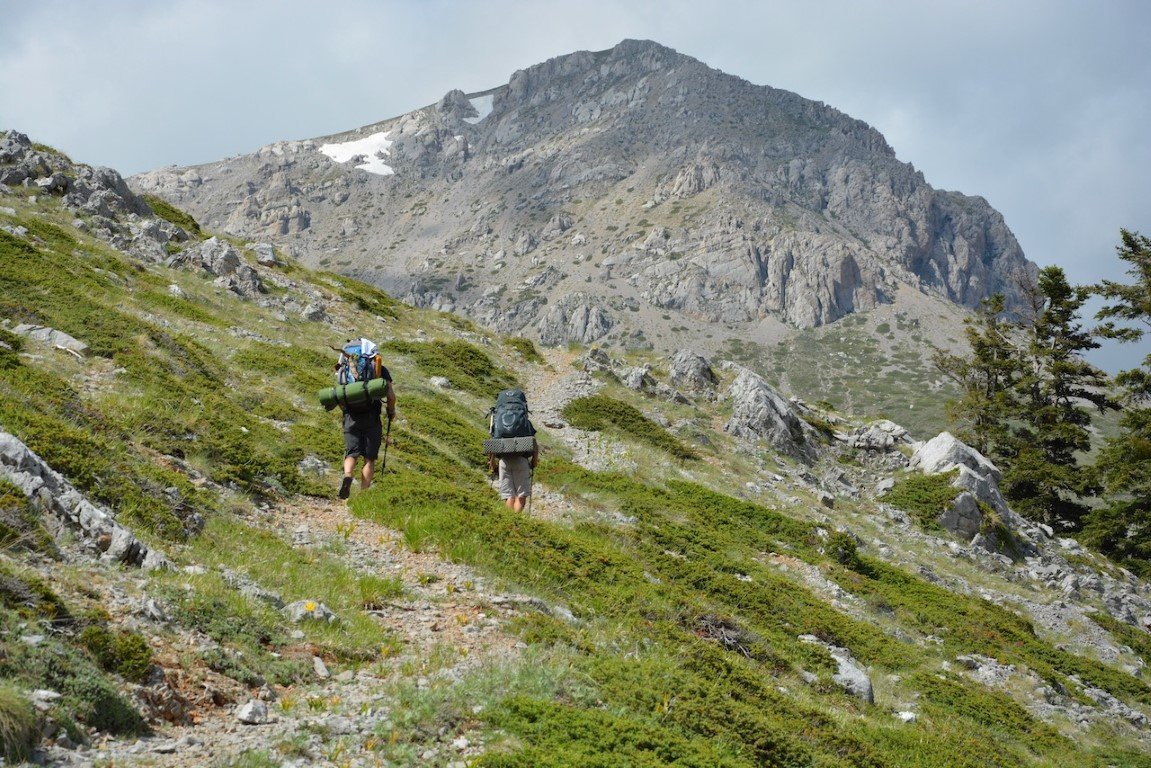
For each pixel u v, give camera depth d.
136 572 8.88
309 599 10.46
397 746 6.95
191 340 24.92
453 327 45.25
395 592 11.68
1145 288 59.88
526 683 8.81
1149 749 19.39
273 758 6.40
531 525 16.58
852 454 39.66
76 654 6.57
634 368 41.81
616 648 11.66
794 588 21.58
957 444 38.19
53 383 14.20
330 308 39.72
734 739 9.32
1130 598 34.22
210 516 12.46
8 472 9.23
